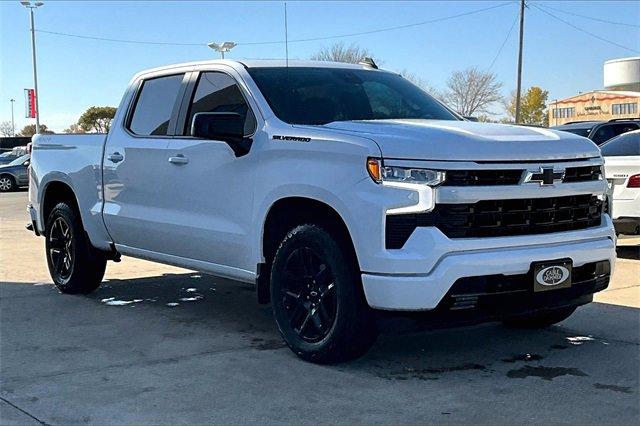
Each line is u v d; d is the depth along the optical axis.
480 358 5.05
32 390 4.41
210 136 5.18
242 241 5.31
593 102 52.75
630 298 6.95
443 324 4.44
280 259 5.00
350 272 4.60
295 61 6.00
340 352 4.71
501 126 5.06
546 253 4.54
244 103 5.50
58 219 7.36
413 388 4.43
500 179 4.45
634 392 4.36
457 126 4.93
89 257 7.14
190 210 5.77
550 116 57.09
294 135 4.93
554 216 4.70
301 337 4.95
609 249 4.94
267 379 4.60
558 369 4.80
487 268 4.34
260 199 5.12
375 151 4.42
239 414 4.01
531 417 3.96
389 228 4.36
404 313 4.42
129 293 7.44
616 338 5.57
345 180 4.54
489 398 4.25
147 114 6.42
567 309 5.43
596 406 4.12
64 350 5.30
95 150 6.82
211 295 7.34
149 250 6.36
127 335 5.74
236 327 5.99
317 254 4.75
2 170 28.12
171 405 4.15
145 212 6.21
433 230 4.30
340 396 4.29
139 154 6.25
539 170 4.55
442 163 4.31
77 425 3.86
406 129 4.69
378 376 4.65
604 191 5.01
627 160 8.70
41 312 6.57
